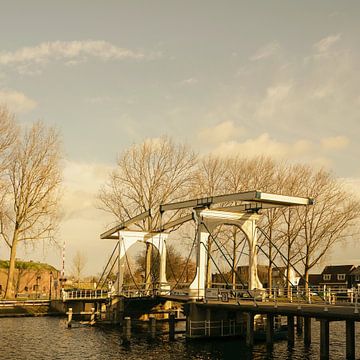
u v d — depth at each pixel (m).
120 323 37.09
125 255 39.72
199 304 29.16
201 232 31.62
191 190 48.72
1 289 61.34
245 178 48.97
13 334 32.25
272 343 26.27
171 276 68.00
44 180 47.72
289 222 48.53
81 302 44.50
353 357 22.69
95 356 25.14
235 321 30.31
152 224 47.62
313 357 24.25
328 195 49.00
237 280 61.94
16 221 47.12
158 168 48.84
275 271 66.88
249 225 33.56
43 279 65.00
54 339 30.31
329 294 29.61
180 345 27.86
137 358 24.58
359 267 84.00
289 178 49.91
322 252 48.59
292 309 23.16
